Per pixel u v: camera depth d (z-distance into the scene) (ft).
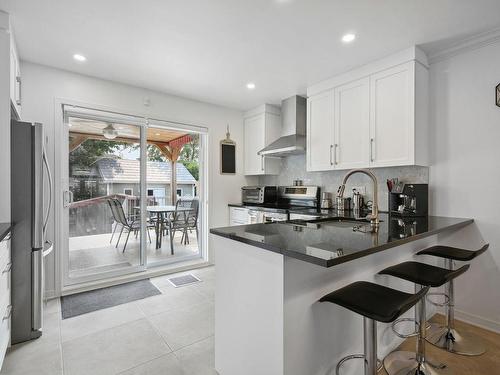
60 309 8.16
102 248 10.76
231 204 13.30
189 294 9.33
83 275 9.89
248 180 14.28
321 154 10.20
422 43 7.47
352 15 6.24
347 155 9.34
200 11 6.11
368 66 8.69
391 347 6.07
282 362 3.98
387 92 8.21
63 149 9.39
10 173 6.27
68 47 7.70
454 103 7.77
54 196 8.91
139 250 11.57
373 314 3.58
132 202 11.28
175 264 12.24
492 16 6.26
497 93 7.01
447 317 6.73
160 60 8.49
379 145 8.42
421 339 5.25
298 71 9.29
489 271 7.20
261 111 13.02
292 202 12.74
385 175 9.49
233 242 5.04
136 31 6.92
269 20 6.44
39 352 6.10
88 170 10.21
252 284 4.56
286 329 3.99
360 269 5.19
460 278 7.77
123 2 5.81
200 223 13.30
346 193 10.80
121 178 10.93
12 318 6.38
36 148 6.58
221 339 5.35
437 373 5.43
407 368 5.48
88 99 9.61
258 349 4.42
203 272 11.75
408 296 4.05
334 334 4.68
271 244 4.11
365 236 4.86
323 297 4.19
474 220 7.41
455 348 6.23
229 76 9.72
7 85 6.15
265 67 8.99
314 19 6.39
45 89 8.81
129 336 6.77
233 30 6.86
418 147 7.76
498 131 7.02
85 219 10.26
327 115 9.99
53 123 8.91
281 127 12.42
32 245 6.56
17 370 5.53
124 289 9.76
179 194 21.54
